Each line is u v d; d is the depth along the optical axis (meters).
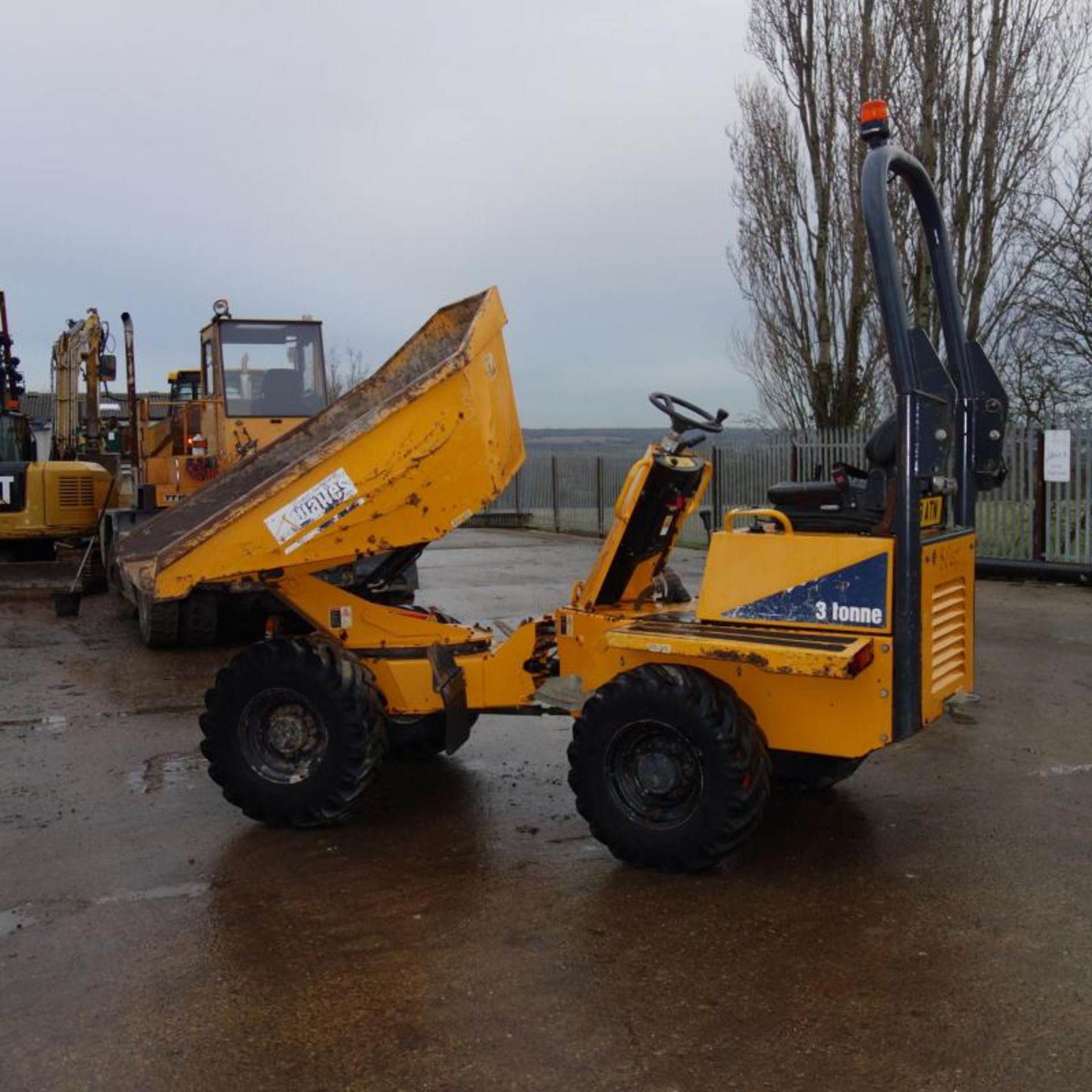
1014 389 16.45
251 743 5.32
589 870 4.75
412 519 5.16
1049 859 4.76
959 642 5.00
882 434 4.72
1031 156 15.50
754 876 4.64
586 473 22.45
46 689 8.57
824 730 4.57
